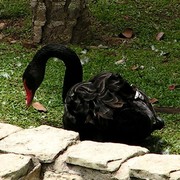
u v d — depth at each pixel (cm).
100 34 1447
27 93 1000
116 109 837
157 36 1422
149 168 678
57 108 1053
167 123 999
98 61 1276
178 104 1072
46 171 731
